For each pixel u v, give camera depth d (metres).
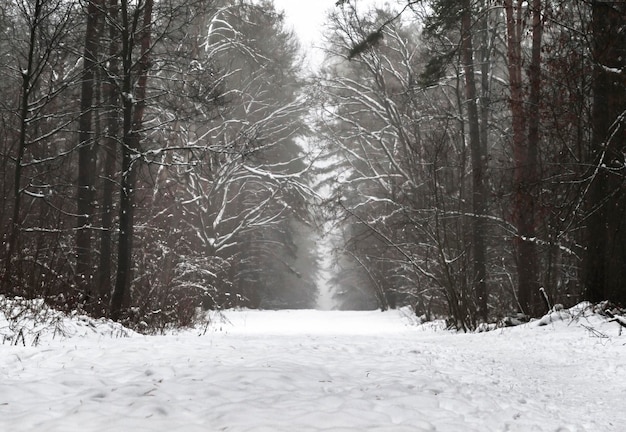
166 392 5.90
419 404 5.94
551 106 14.46
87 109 16.47
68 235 18.25
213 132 35.56
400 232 31.12
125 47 16.34
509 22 19.23
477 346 12.67
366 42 19.11
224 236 36.28
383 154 35.28
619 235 14.21
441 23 18.34
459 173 23.84
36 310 11.40
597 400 7.13
